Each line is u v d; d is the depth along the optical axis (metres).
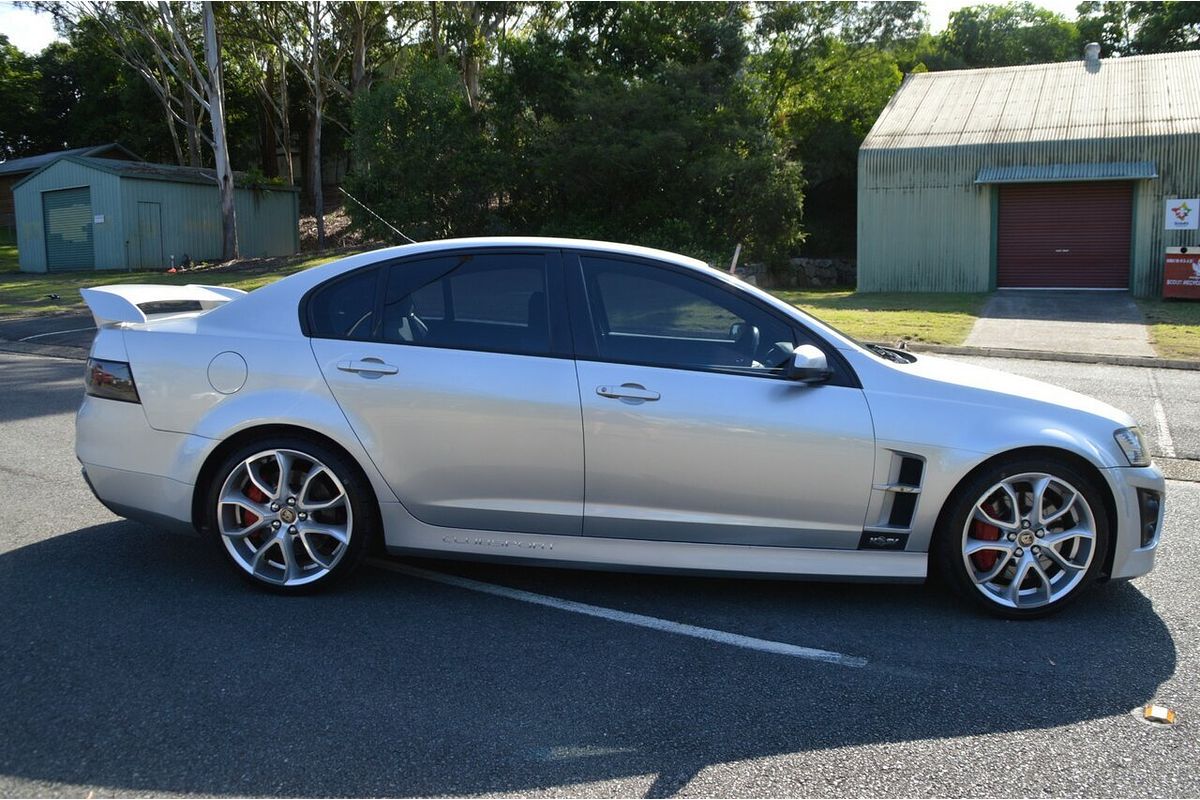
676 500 4.14
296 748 3.02
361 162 29.58
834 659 3.75
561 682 3.52
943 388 4.15
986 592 4.15
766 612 4.25
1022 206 24.89
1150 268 23.72
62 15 31.39
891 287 26.08
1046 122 25.19
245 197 33.62
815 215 40.94
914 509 4.09
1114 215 24.12
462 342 4.24
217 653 3.71
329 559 4.32
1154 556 4.26
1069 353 13.23
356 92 35.75
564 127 26.50
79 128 46.84
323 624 4.03
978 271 25.28
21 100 47.66
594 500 4.18
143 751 2.98
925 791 2.82
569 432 4.12
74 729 3.11
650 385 4.10
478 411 4.15
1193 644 3.91
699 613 4.22
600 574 4.72
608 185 26.48
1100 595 4.49
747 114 27.02
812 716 3.28
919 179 25.50
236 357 4.28
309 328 4.33
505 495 4.22
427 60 32.72
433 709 3.29
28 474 6.54
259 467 4.30
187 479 4.27
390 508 4.27
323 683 3.47
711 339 4.21
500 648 3.81
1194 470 7.00
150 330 4.42
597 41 29.89
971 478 4.09
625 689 3.47
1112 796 2.81
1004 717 3.29
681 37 29.09
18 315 18.45
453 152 28.14
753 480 4.09
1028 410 4.11
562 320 4.23
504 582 4.59
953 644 3.91
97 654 3.69
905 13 35.19
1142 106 24.77
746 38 28.44
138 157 42.66
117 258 29.83
